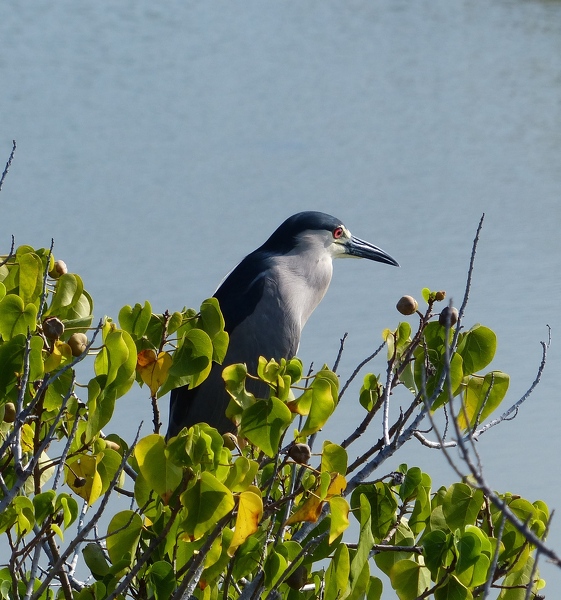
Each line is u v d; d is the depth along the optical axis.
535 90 46.62
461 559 6.12
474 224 25.89
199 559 5.69
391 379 6.93
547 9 68.44
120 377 5.83
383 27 64.44
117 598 5.99
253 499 5.64
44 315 6.66
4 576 6.70
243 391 6.04
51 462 6.48
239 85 47.53
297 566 6.11
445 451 4.47
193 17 65.00
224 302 11.70
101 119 38.88
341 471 6.14
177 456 5.66
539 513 7.04
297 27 64.19
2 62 49.47
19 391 5.36
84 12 63.03
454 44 58.75
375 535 7.18
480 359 7.28
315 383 6.08
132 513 6.01
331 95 45.91
